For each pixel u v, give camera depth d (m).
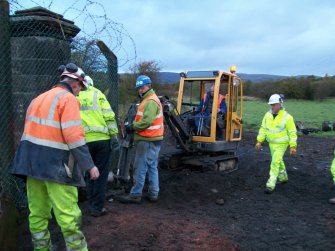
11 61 5.53
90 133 5.32
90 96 5.39
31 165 3.74
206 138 9.47
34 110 3.85
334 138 17.45
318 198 7.43
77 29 6.53
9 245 4.45
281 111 7.64
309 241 5.32
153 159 6.38
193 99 10.40
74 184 3.83
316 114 28.75
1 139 5.18
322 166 10.77
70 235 3.88
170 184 7.55
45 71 5.91
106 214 5.69
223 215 6.31
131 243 4.78
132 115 6.83
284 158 12.02
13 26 5.82
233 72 10.19
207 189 7.48
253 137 17.30
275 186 8.23
